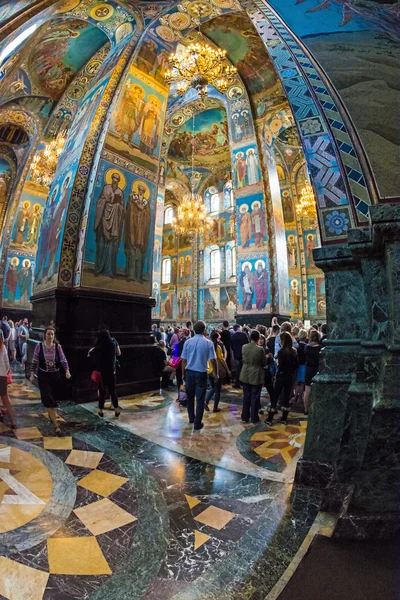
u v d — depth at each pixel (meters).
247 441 4.51
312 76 3.56
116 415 5.65
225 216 25.89
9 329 10.62
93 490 3.08
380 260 2.54
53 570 2.01
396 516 2.00
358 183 2.94
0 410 5.33
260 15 4.46
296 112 3.42
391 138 3.03
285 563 2.00
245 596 1.75
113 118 8.45
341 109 3.26
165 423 5.34
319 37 3.93
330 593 1.64
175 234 29.23
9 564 2.04
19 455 3.83
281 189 23.34
